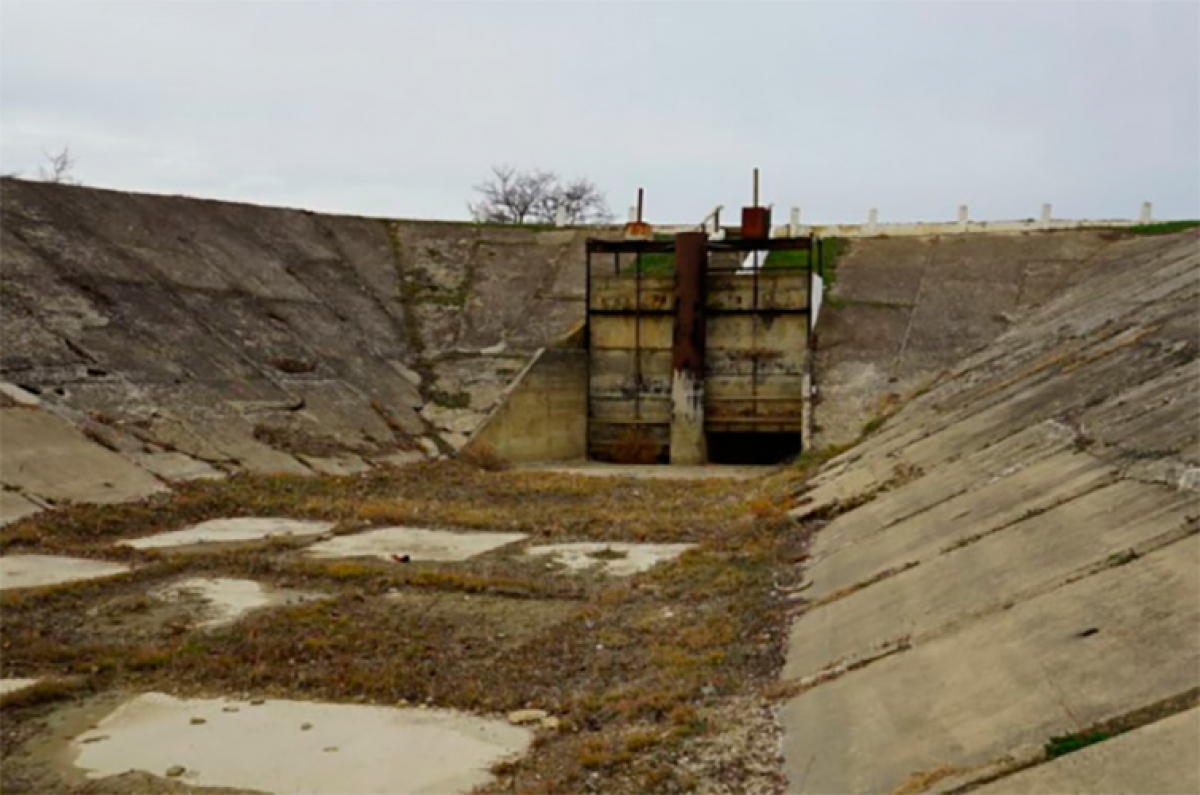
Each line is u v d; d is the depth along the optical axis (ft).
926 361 94.68
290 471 72.43
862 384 92.58
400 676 30.35
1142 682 20.04
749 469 91.61
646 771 22.74
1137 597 23.88
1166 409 39.78
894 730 22.39
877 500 51.31
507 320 111.45
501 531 56.65
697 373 98.07
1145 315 64.64
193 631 35.45
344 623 36.40
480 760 24.56
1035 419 50.29
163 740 26.03
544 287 118.11
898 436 68.23
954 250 119.24
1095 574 26.43
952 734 21.09
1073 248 115.96
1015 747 19.44
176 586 42.27
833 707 24.98
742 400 98.68
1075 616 24.32
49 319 76.64
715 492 72.38
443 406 96.89
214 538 53.06
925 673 24.86
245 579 43.62
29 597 38.93
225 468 68.74
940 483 46.85
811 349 97.76
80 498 56.70
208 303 93.09
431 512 61.52
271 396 83.15
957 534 36.32
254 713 27.89
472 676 30.63
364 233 127.95
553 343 103.19
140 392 73.10
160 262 95.50
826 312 104.83
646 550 51.16
